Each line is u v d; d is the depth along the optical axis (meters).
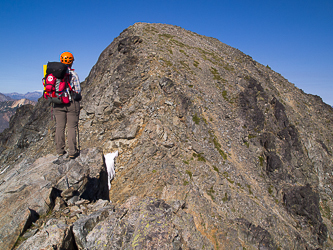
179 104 24.12
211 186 18.95
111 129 23.66
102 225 6.84
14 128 39.44
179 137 21.78
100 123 25.02
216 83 33.72
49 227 6.37
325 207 26.00
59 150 7.34
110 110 25.02
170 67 30.19
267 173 24.88
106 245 6.34
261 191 22.84
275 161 25.08
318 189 27.44
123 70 28.91
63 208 8.65
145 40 38.06
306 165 28.62
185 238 7.43
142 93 24.91
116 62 32.81
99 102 27.31
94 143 22.80
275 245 17.55
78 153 7.56
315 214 22.59
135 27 45.88
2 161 33.22
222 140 25.09
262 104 32.62
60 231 6.25
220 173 20.47
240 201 18.94
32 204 7.91
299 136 30.92
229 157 23.66
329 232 22.81
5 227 6.73
